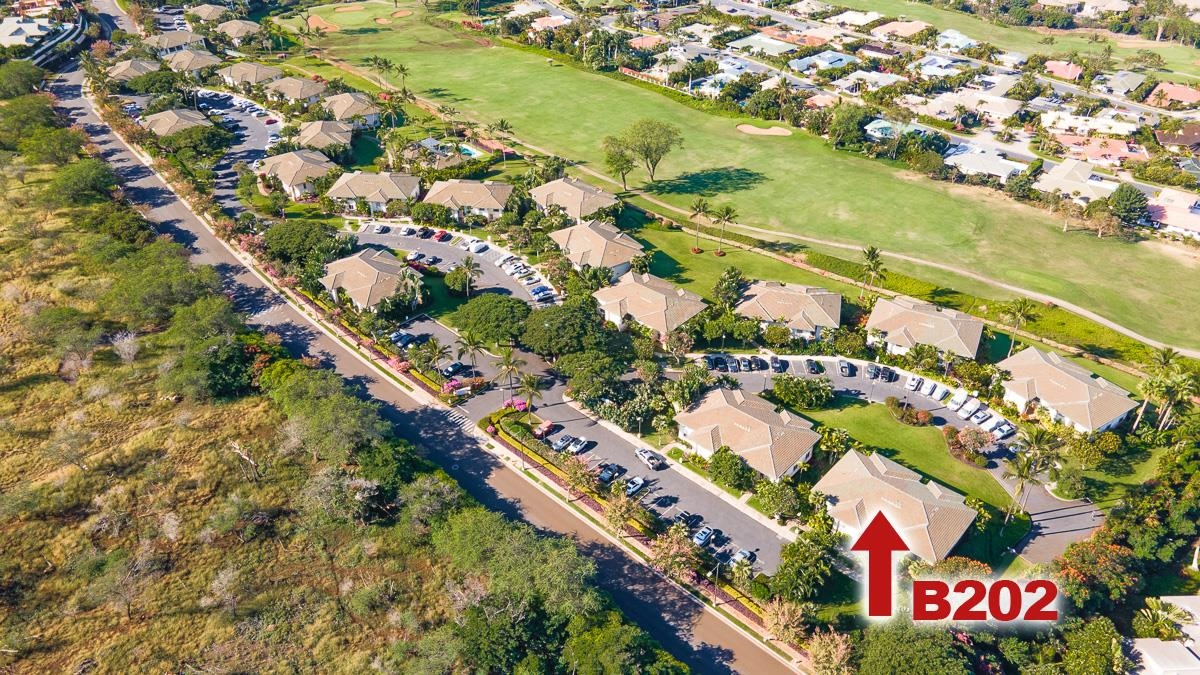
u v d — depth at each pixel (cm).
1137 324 13262
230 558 8731
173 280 12850
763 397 11462
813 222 16950
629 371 12081
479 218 16375
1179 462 9825
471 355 11794
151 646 7762
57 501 9325
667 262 15225
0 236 14788
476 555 8281
